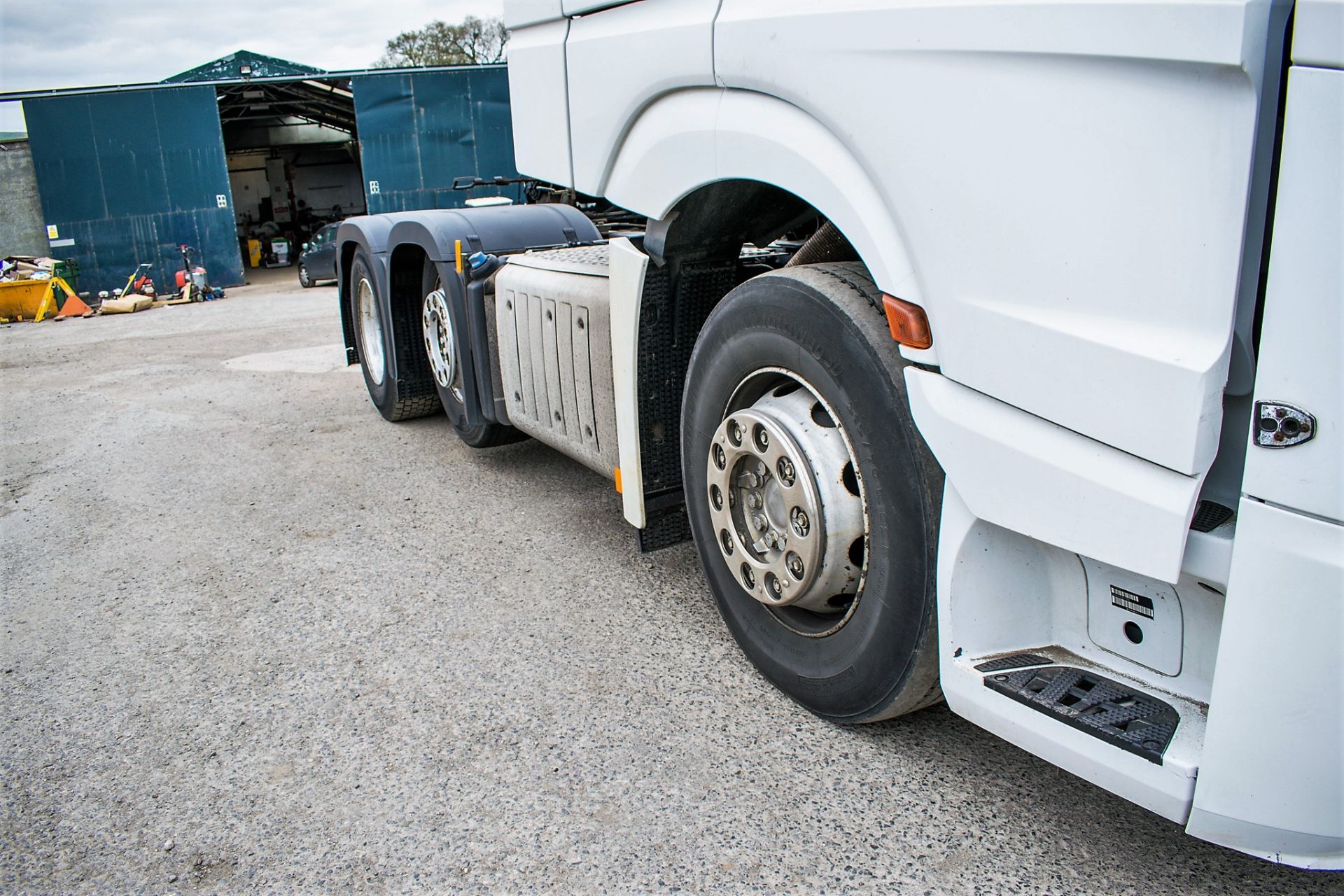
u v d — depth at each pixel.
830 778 2.39
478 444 5.04
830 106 2.04
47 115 22.95
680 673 2.96
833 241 2.63
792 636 2.64
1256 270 1.45
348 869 2.18
